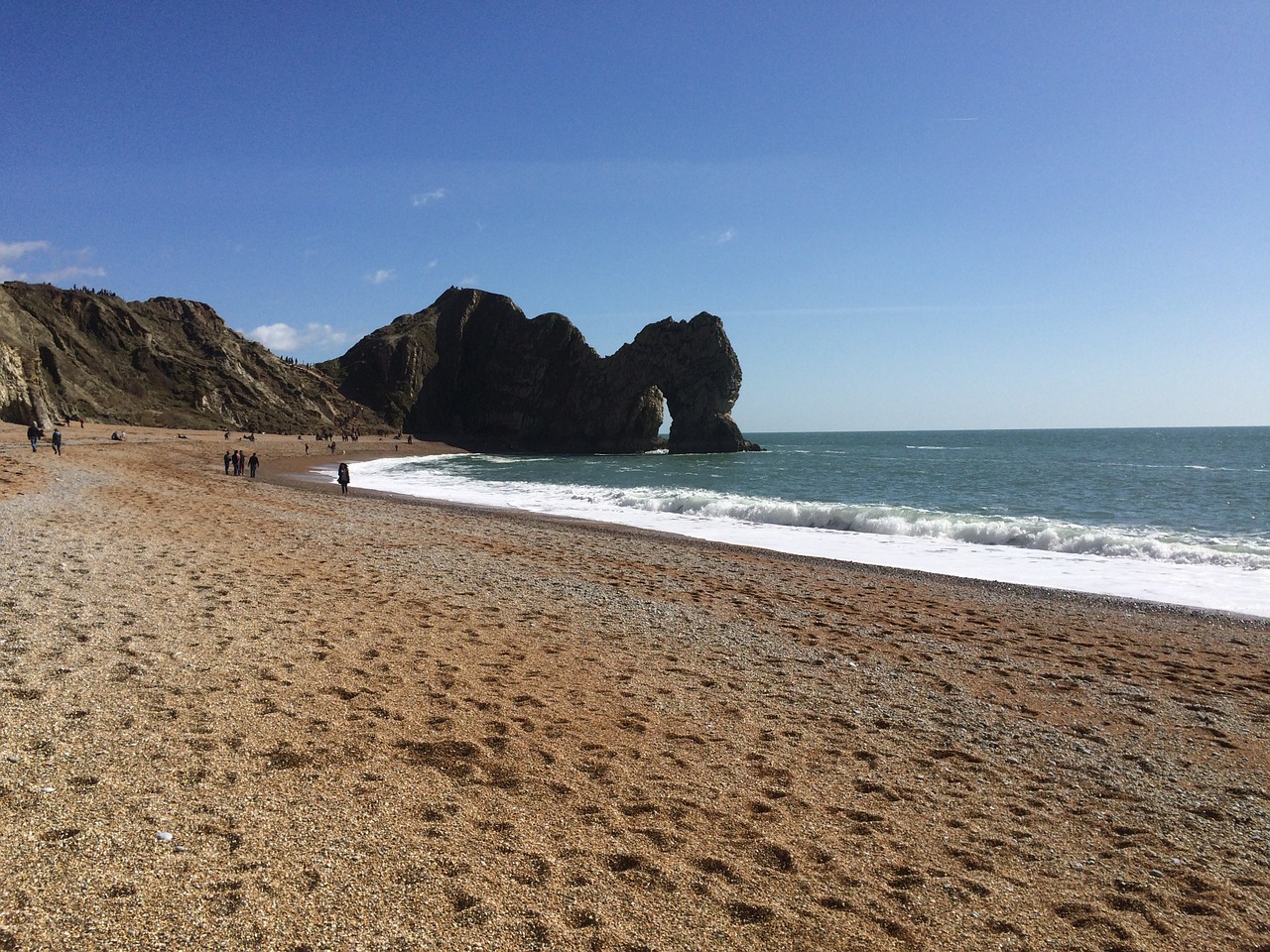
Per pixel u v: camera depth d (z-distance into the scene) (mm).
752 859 4867
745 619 11688
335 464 65562
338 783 5188
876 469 63969
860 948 4012
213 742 5570
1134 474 54219
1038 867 5117
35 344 102188
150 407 110875
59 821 4270
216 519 18188
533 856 4578
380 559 14219
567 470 67375
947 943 4148
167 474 34406
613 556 17281
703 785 5906
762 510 27266
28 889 3635
